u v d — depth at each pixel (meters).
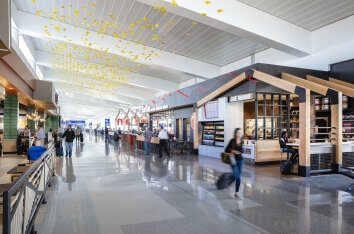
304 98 7.35
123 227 3.72
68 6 9.79
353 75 9.02
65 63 17.45
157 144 13.73
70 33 11.38
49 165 6.00
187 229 3.67
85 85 24.34
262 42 9.50
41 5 10.09
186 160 10.84
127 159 11.12
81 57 16.22
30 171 2.91
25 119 18.88
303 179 6.93
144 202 4.91
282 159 9.75
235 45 11.93
